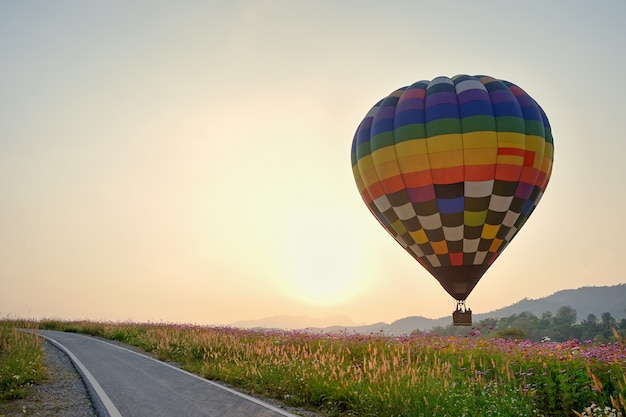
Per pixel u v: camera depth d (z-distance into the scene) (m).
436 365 10.42
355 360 13.37
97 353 17.44
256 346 15.09
